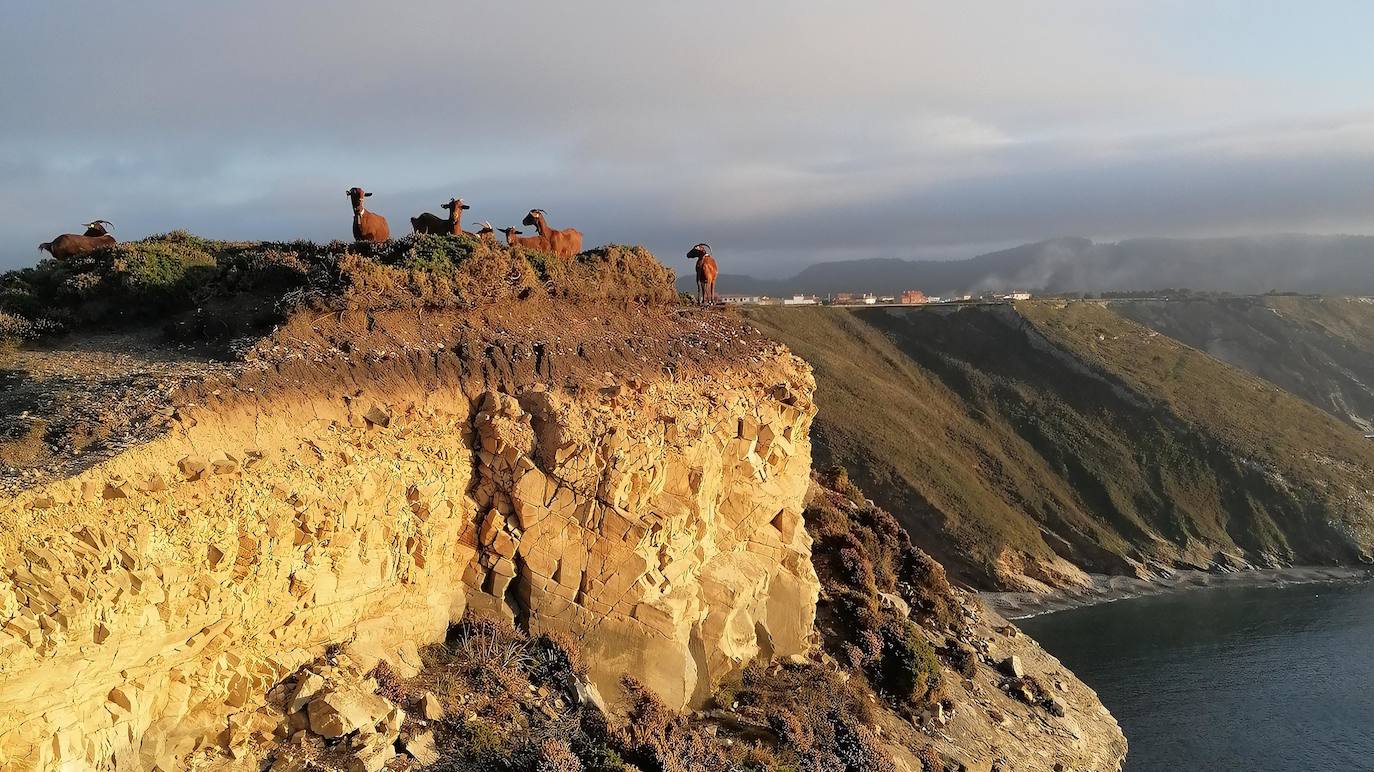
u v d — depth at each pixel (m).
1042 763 27.42
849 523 34.94
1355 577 76.94
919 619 33.34
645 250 26.28
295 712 13.41
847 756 21.52
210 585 12.02
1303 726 42.03
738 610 23.09
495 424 17.89
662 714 18.69
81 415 12.84
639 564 19.23
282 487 13.41
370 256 19.98
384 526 15.54
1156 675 49.75
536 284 21.52
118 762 11.12
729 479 24.14
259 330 16.89
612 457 18.97
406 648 16.08
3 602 9.47
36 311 17.73
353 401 15.83
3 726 9.66
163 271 18.94
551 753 15.26
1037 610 65.44
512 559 18.16
